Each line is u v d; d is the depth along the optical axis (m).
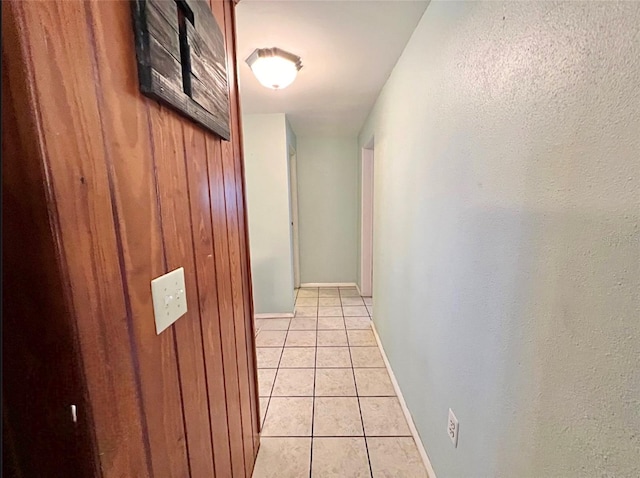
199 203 0.87
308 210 4.23
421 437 1.50
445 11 1.14
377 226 2.72
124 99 0.53
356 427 1.70
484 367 0.91
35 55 0.37
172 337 0.70
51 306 0.41
